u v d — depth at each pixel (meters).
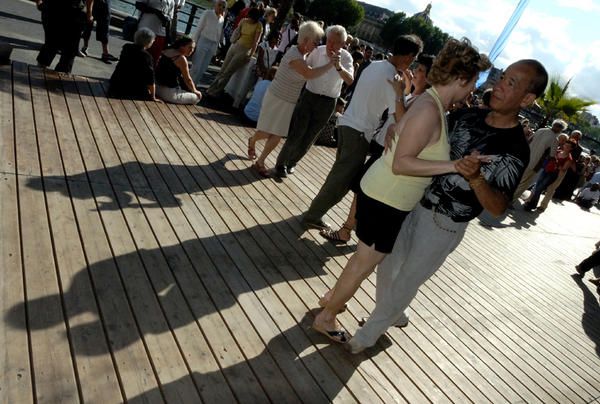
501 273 5.55
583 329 4.86
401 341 3.29
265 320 2.89
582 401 3.47
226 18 10.77
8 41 6.71
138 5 6.79
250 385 2.37
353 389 2.62
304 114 4.87
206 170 4.70
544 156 8.31
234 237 3.68
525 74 2.08
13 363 2.01
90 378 2.08
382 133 3.82
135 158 4.38
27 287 2.43
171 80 6.32
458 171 2.01
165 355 2.35
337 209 5.18
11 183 3.25
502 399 3.09
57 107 4.82
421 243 2.48
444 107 2.19
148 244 3.18
